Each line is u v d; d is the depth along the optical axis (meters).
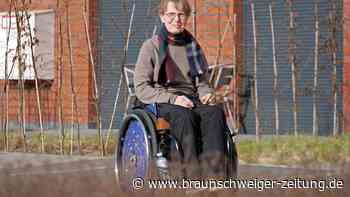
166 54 8.94
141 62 8.93
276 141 16.30
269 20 21.14
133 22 22.55
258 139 17.28
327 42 19.38
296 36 20.67
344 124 19.73
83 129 22.72
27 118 23.55
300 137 17.08
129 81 19.56
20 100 18.53
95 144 17.69
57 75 22.56
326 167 6.58
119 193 6.35
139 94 8.80
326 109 20.27
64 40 23.16
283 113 20.84
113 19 23.00
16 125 23.47
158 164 7.89
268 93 21.12
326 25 20.22
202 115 8.44
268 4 21.14
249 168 8.73
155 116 8.49
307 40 20.61
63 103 23.09
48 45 23.28
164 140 8.33
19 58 17.81
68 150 17.09
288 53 20.77
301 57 20.64
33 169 6.86
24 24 20.02
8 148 17.66
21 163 7.95
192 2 21.42
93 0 23.20
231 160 8.30
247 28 21.38
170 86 8.97
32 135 19.50
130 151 8.73
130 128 8.80
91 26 23.16
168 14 8.98
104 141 17.45
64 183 6.37
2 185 6.45
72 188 6.34
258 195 6.34
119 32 22.88
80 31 23.11
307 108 20.59
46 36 23.25
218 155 7.59
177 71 8.98
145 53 8.95
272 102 21.05
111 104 22.88
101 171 6.97
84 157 14.95
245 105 21.23
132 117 8.71
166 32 9.02
